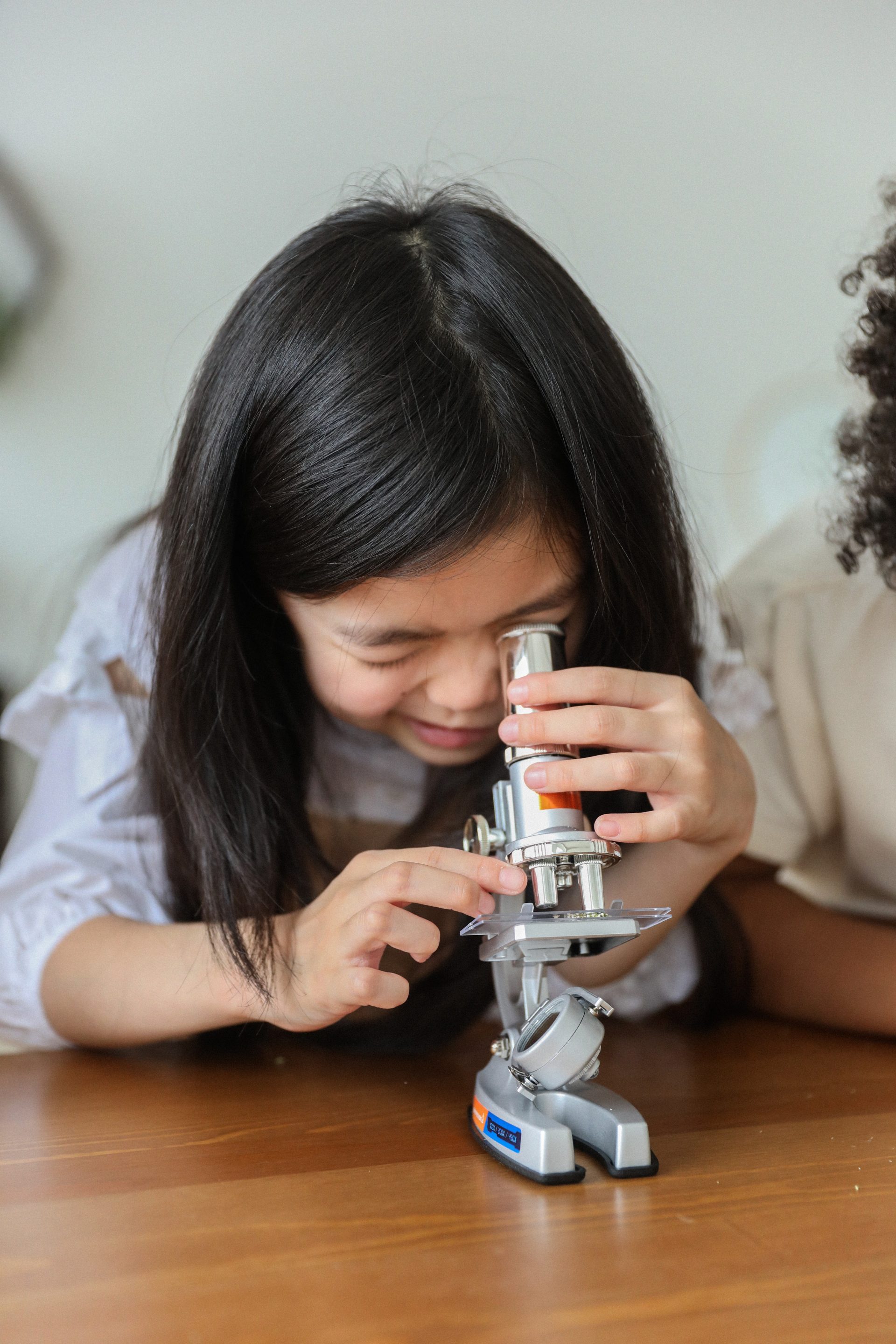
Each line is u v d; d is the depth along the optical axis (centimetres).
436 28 247
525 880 57
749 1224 45
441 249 70
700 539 103
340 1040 82
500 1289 40
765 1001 91
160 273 251
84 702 98
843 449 95
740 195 252
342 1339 36
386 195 87
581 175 250
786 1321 37
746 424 253
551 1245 44
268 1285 41
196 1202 49
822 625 101
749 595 106
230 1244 44
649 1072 73
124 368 253
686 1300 39
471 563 64
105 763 96
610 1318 38
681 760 65
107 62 243
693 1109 63
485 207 80
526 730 60
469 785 88
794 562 106
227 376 73
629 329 252
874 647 97
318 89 247
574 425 67
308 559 66
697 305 253
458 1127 61
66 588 251
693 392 253
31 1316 39
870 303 88
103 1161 56
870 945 87
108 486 254
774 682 103
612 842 61
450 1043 85
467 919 83
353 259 70
